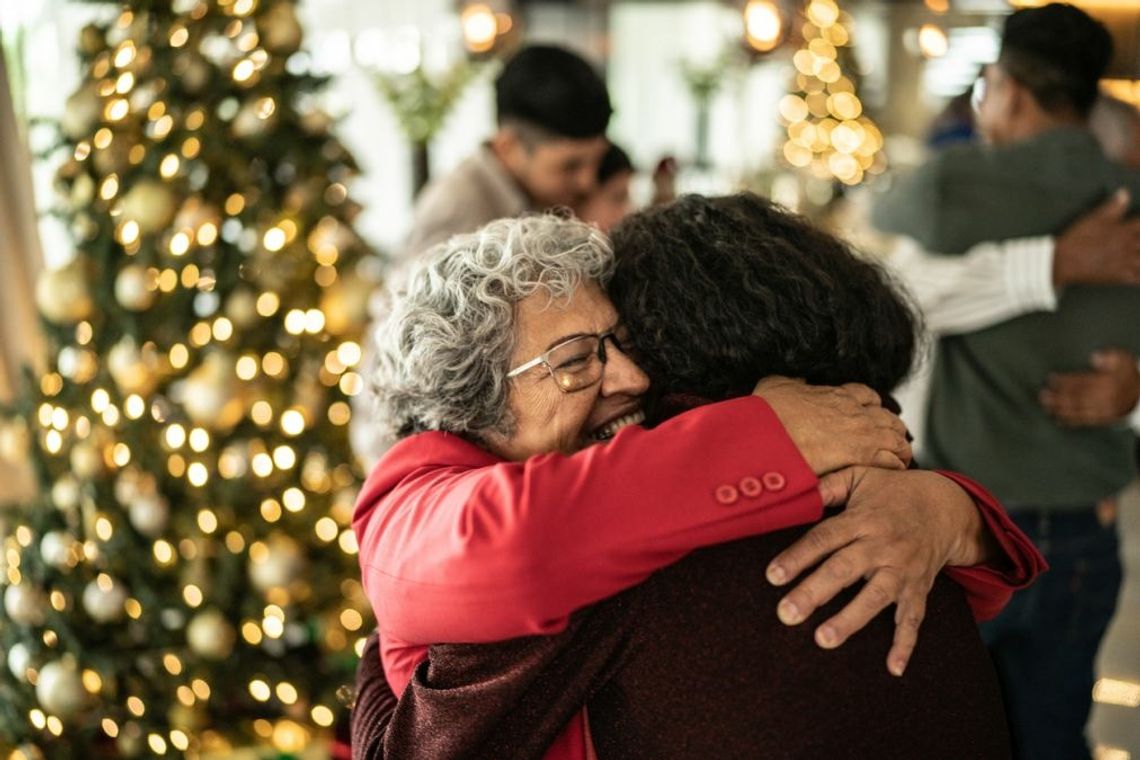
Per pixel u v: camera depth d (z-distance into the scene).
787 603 0.87
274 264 2.02
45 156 2.03
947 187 1.86
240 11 1.98
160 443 2.05
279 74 2.02
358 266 2.13
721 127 9.64
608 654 0.89
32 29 2.66
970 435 1.87
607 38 9.25
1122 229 1.72
